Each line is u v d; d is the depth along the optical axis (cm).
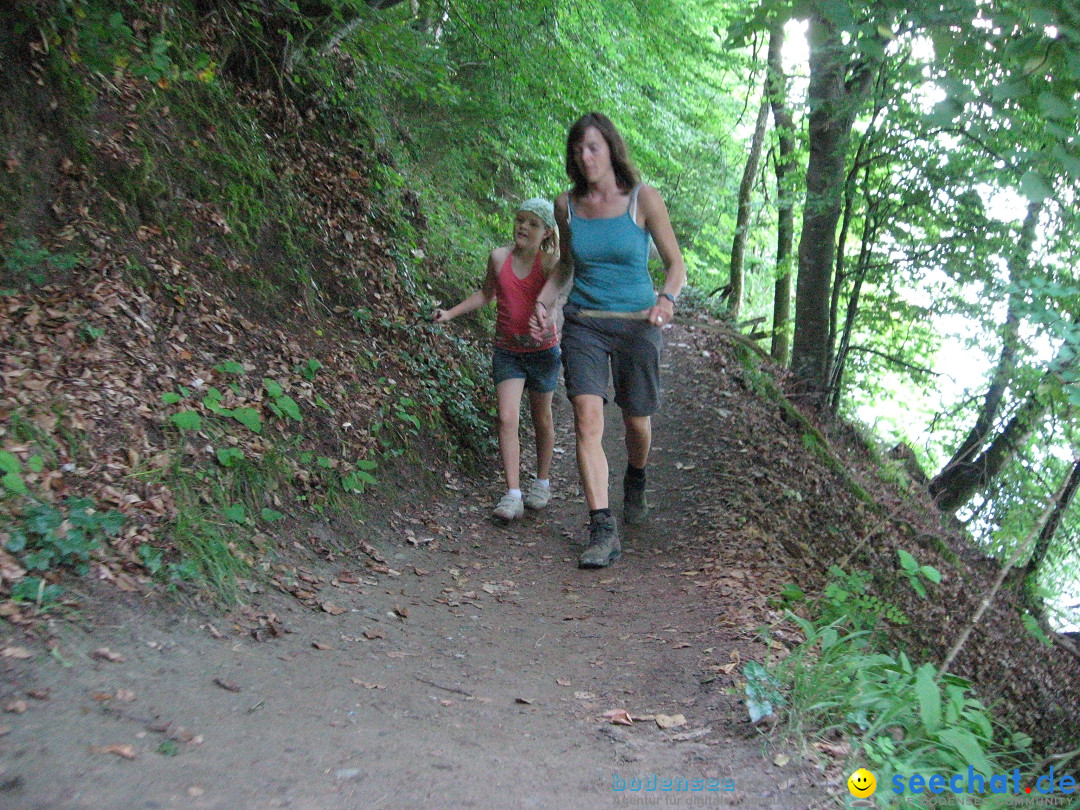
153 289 504
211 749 250
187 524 383
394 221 816
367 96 954
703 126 1961
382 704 313
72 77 522
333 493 497
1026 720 740
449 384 702
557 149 1465
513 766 271
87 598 319
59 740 234
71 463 368
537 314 518
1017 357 907
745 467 716
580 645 405
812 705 300
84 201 498
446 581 477
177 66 619
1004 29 362
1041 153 391
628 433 550
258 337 557
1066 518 1193
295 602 397
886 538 823
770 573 505
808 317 1062
